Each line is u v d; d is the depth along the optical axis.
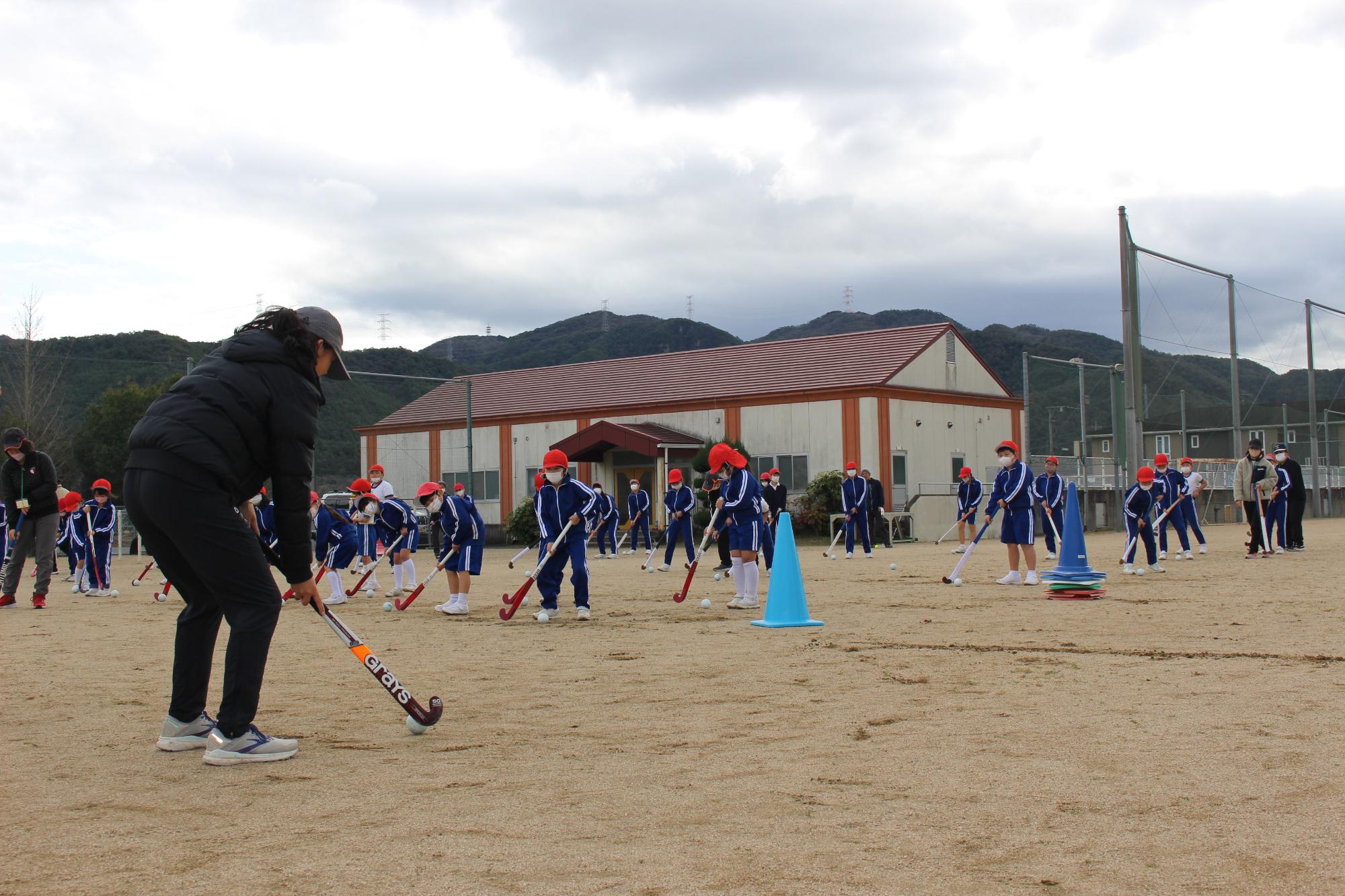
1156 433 59.22
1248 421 49.66
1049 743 5.21
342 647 9.50
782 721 5.89
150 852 3.78
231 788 4.66
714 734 5.59
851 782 4.58
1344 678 6.89
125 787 4.69
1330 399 49.25
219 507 5.10
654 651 8.92
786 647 9.03
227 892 3.38
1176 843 3.71
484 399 49.56
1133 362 32.16
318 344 5.39
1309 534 28.97
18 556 14.53
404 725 5.93
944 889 3.32
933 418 39.19
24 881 3.49
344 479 65.12
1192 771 4.64
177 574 5.38
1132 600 12.46
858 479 23.97
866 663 7.91
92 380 68.31
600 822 4.06
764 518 18.23
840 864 3.56
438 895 3.33
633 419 42.72
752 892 3.32
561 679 7.50
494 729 5.82
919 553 25.47
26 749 5.48
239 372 5.16
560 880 3.45
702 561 24.17
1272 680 6.82
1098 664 7.62
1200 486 21.08
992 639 9.17
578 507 11.83
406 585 16.94
